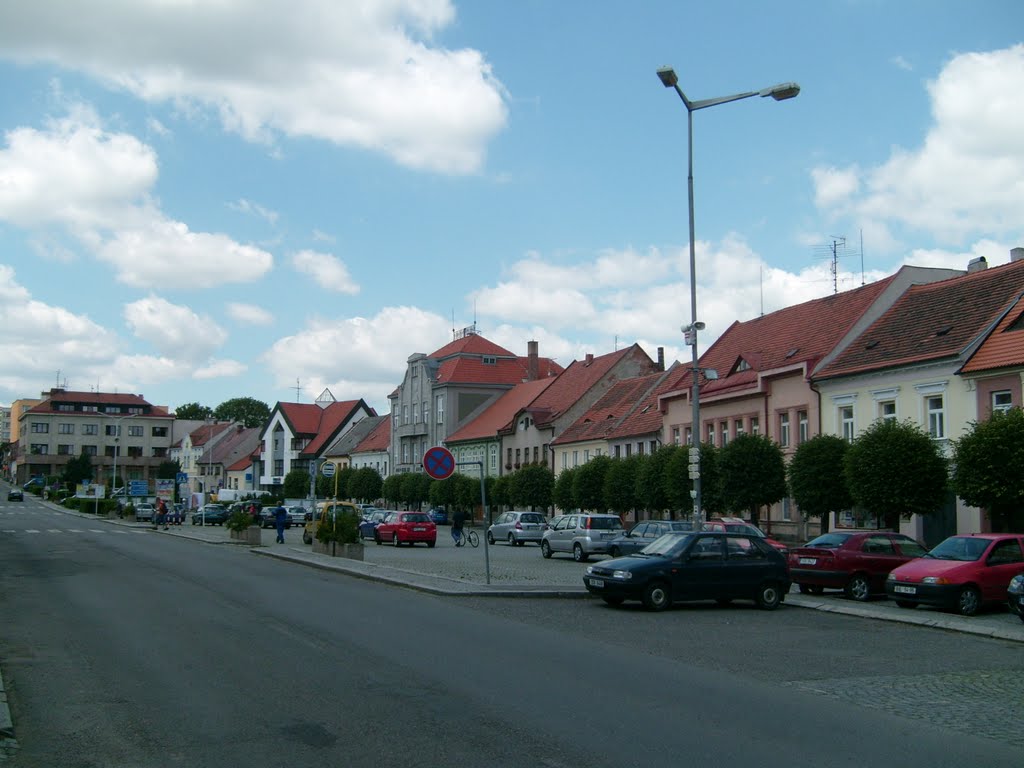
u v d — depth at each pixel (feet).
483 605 60.75
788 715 29.76
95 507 284.00
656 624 53.78
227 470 428.97
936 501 90.58
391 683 33.50
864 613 60.08
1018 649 46.47
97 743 25.77
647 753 24.73
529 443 224.74
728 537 64.08
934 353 102.58
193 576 78.23
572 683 33.99
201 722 27.94
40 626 47.75
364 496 292.81
